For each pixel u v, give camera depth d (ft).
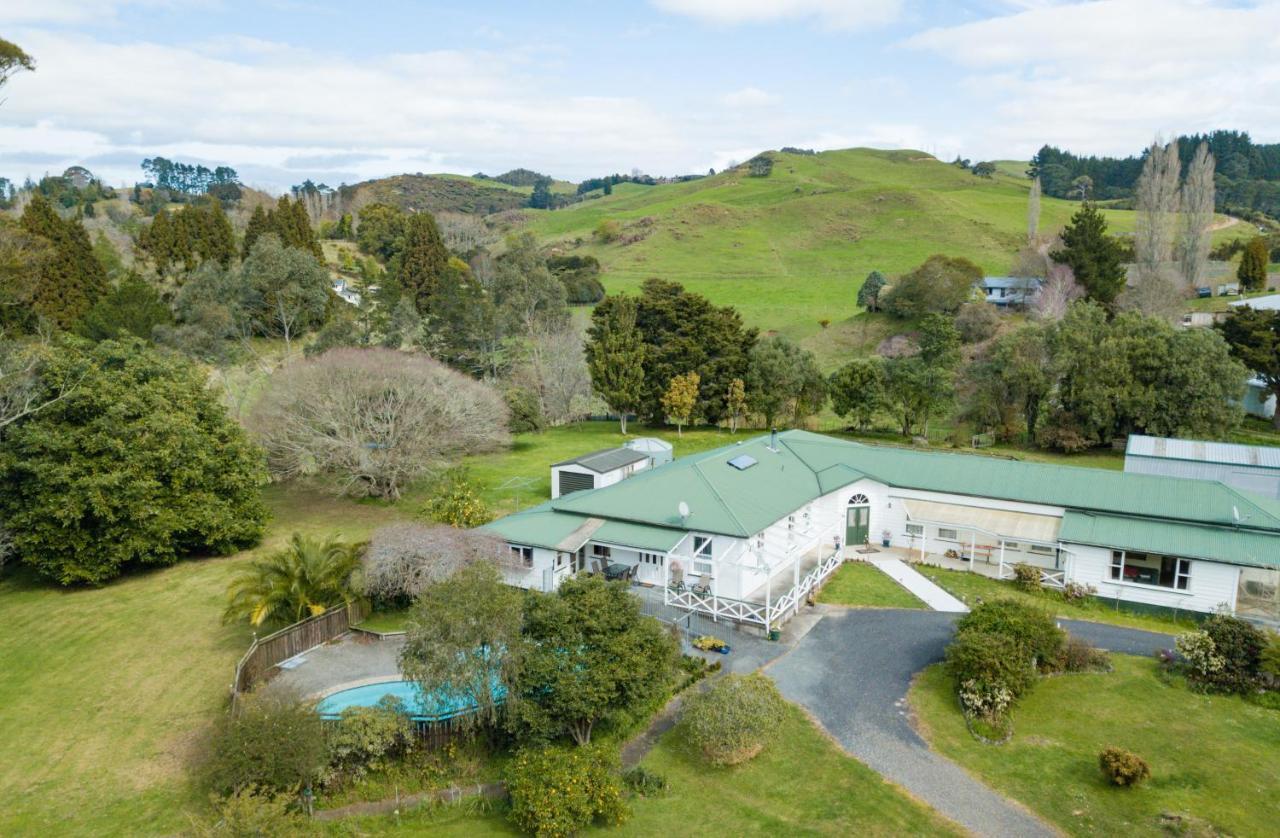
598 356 237.04
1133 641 102.37
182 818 68.59
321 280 280.72
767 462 140.87
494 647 75.25
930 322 221.25
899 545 140.05
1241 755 75.61
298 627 96.37
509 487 170.40
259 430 157.28
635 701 76.84
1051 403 219.41
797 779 73.82
